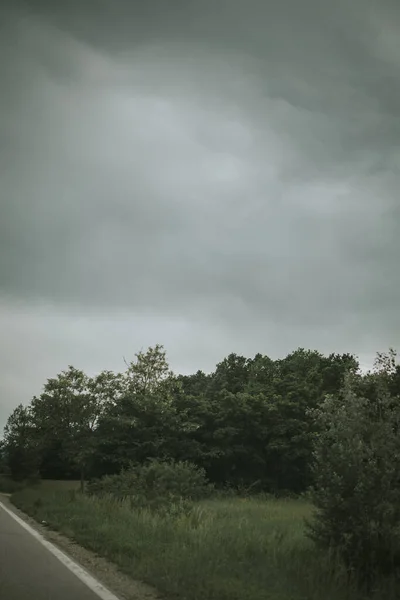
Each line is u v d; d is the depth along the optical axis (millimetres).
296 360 61969
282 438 43406
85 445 39156
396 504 9750
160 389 45438
